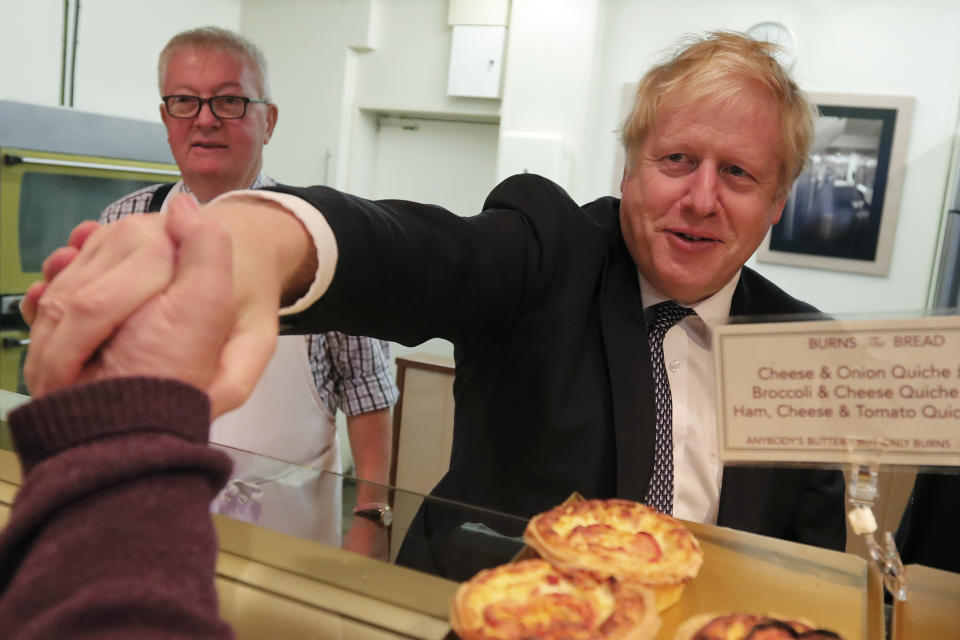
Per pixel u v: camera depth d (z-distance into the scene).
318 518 0.67
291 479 0.73
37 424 0.32
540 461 0.90
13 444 0.33
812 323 0.59
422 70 3.81
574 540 0.60
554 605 0.51
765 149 0.83
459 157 3.97
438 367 2.38
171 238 0.37
